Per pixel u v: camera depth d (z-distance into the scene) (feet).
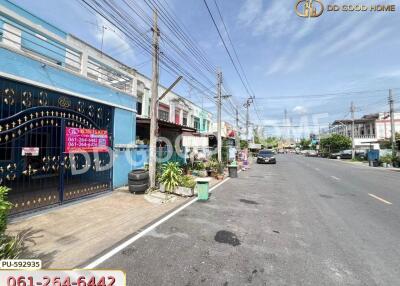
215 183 41.88
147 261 12.99
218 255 13.80
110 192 30.19
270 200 28.53
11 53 19.27
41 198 23.26
